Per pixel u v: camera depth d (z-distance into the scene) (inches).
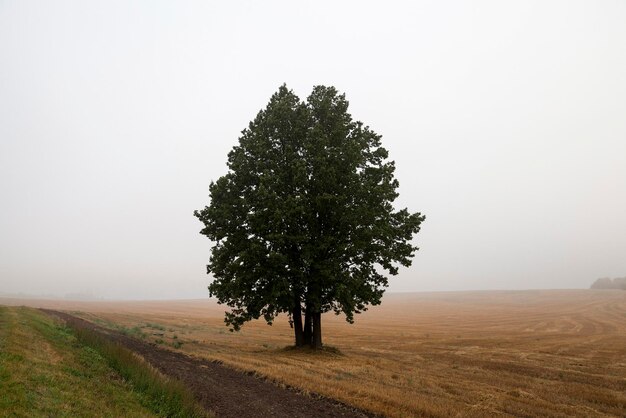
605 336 2069.4
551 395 763.4
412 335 2182.6
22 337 651.5
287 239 1051.3
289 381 679.1
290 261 1080.8
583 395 785.6
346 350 1400.1
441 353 1429.6
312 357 1018.1
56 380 455.8
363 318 4097.0
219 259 1114.7
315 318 1166.3
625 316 3459.6
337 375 774.5
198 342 1277.1
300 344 1172.5
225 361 842.2
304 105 1207.6
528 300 7327.8
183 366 737.0
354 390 649.0
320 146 1104.2
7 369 433.4
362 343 1737.2
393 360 1175.0
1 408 337.7
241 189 1187.9
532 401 702.5
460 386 799.1
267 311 1114.1
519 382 882.1
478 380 893.2
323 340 1831.9
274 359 944.3
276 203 1051.3
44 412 361.1
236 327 1134.4
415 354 1379.2
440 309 5861.2
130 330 1428.4
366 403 582.2
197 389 576.4
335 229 1137.4
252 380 684.7
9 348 536.4
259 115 1266.0
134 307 5629.9
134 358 648.4
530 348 1595.7
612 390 853.2
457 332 2409.0
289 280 1091.3
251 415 493.4
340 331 2433.6
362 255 1134.4
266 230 1067.3
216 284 1136.8
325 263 1053.8
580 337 2041.1
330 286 1086.4
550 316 3754.9
